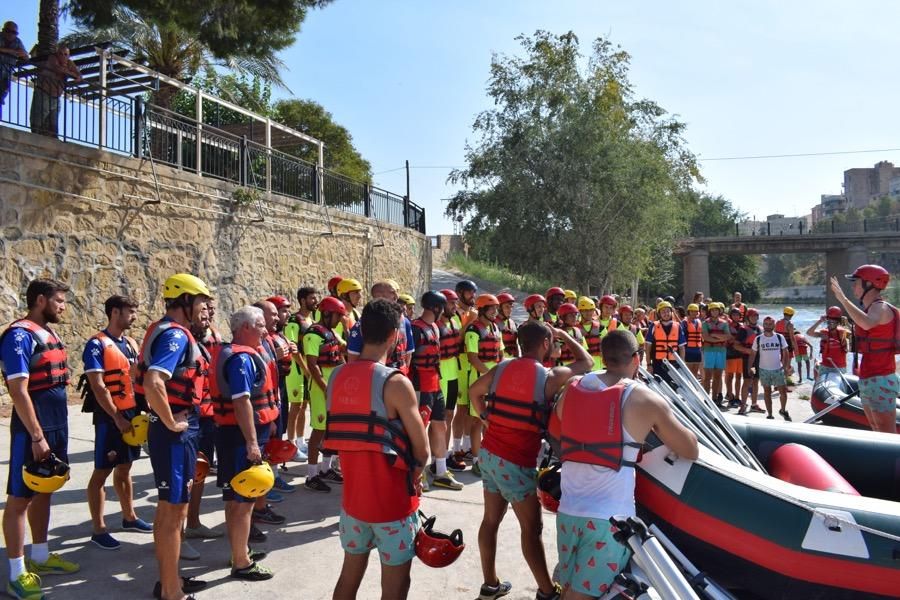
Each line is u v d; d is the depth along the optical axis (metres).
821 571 3.36
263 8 12.33
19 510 4.19
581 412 3.38
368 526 3.27
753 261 69.06
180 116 12.91
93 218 10.96
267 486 4.37
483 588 4.32
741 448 4.63
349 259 18.17
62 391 4.45
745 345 13.35
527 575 4.80
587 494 3.28
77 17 11.77
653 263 31.94
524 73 26.75
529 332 4.19
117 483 5.38
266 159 15.36
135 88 13.60
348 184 18.62
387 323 3.40
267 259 14.93
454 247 44.41
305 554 5.10
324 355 6.64
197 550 5.13
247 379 4.44
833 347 10.78
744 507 3.52
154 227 12.08
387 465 3.25
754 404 13.10
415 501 3.34
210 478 7.16
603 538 3.21
